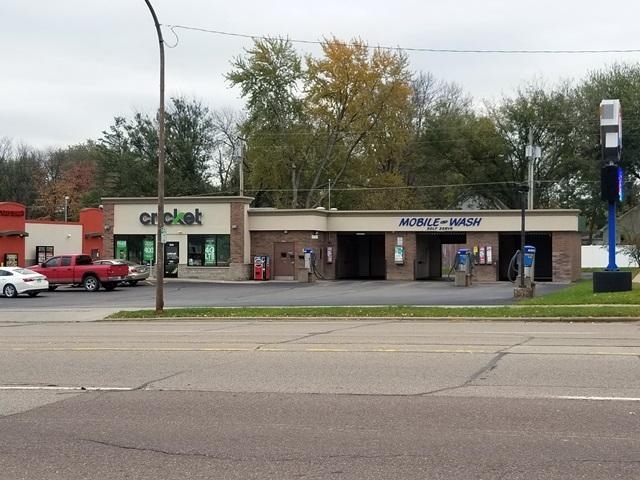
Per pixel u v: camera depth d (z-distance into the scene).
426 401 8.41
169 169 69.81
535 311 20.75
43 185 89.88
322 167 59.41
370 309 22.75
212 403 8.49
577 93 64.75
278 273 45.22
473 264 42.69
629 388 9.01
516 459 6.10
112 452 6.50
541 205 64.94
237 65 58.62
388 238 45.75
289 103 58.66
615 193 25.66
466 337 15.11
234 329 18.17
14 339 16.27
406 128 62.00
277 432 7.11
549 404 8.12
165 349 13.48
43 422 7.68
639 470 5.78
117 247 46.38
